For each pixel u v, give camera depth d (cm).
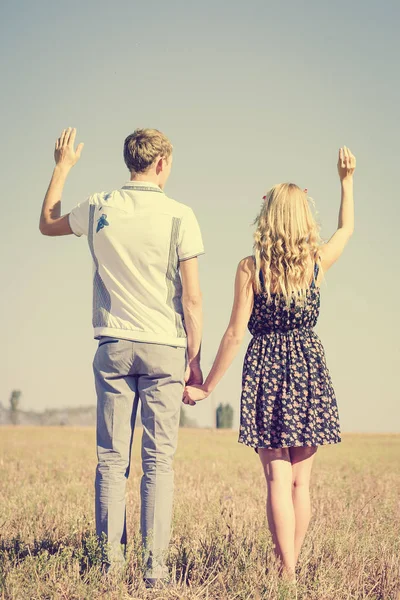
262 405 429
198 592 386
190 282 421
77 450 1558
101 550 407
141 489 418
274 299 434
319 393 430
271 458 426
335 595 393
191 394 434
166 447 419
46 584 383
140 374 420
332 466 1227
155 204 420
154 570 403
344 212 485
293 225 434
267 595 373
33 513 596
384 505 633
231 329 439
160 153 431
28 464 1136
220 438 2611
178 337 421
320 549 466
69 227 440
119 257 414
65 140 459
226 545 461
